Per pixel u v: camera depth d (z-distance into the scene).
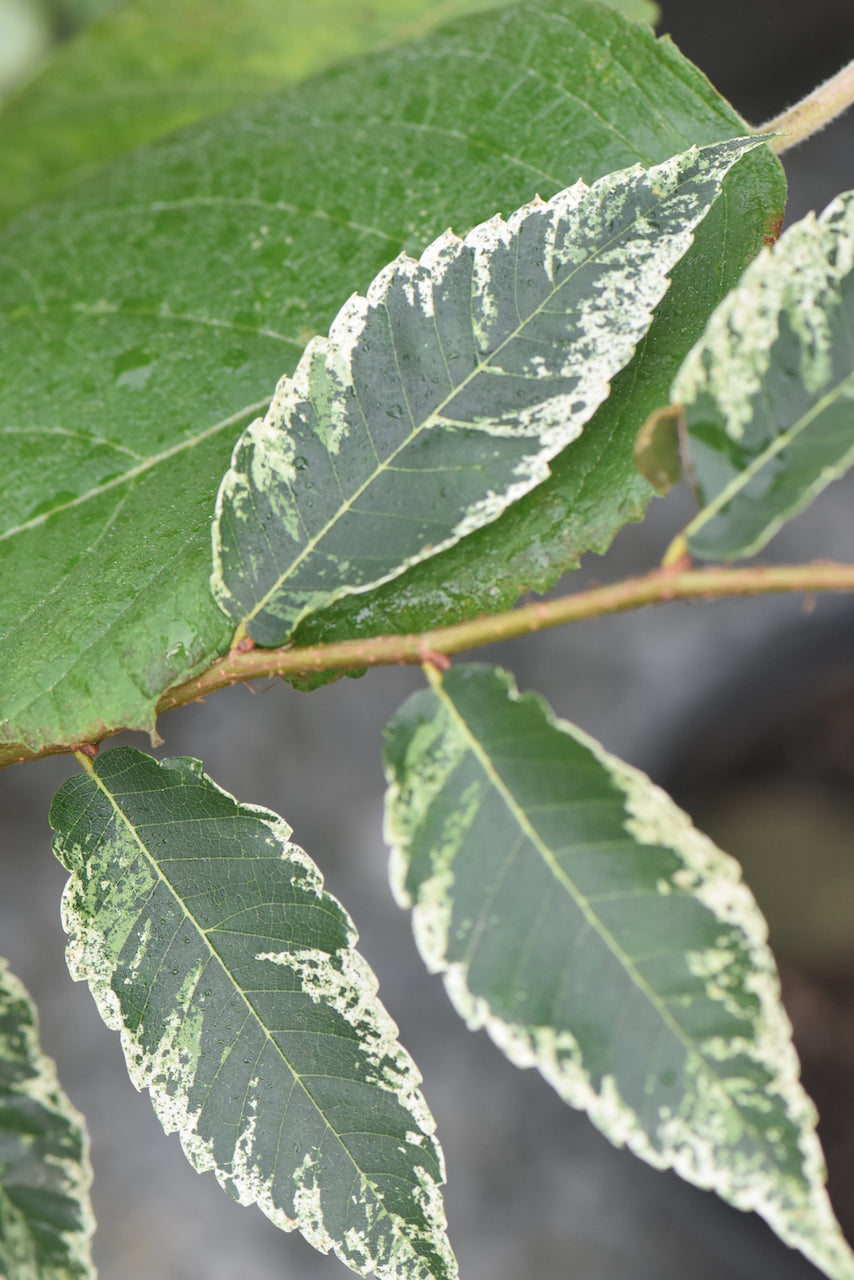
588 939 0.33
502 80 0.39
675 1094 0.33
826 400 0.34
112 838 0.35
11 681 0.36
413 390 0.35
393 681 0.98
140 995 0.35
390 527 0.35
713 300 0.37
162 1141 0.84
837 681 0.90
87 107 0.46
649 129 0.38
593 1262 0.81
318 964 0.35
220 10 0.45
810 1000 0.81
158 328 0.39
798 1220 0.32
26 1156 0.37
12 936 0.89
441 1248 0.34
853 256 0.34
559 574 0.36
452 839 0.33
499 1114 0.85
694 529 0.34
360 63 0.41
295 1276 0.80
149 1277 0.79
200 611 0.36
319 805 0.93
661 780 0.89
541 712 0.34
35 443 0.38
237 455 0.35
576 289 0.35
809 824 0.85
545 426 0.35
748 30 0.75
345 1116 0.34
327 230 0.39
